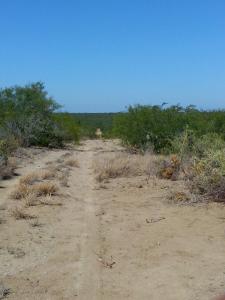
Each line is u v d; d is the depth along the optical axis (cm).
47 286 651
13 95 3184
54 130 3077
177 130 2466
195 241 830
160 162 1645
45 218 1005
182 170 1478
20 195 1208
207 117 2425
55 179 1519
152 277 675
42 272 701
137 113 2644
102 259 752
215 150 1371
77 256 768
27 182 1398
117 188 1370
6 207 1097
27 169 1784
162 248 797
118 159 1881
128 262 737
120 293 627
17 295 621
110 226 948
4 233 891
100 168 1680
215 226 923
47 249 803
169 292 624
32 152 2459
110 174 1595
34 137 2877
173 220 980
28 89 3219
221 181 1148
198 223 949
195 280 659
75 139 3484
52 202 1149
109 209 1100
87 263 736
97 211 1077
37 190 1241
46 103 3203
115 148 3178
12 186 1388
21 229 919
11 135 2702
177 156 1638
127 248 803
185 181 1341
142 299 607
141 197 1233
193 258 745
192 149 1633
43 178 1527
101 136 5534
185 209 1077
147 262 735
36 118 3048
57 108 3253
